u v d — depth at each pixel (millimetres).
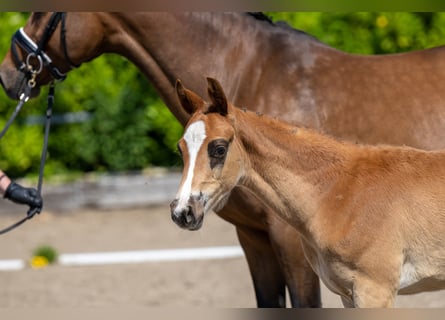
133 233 15125
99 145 17156
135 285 12227
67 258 13594
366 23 16391
